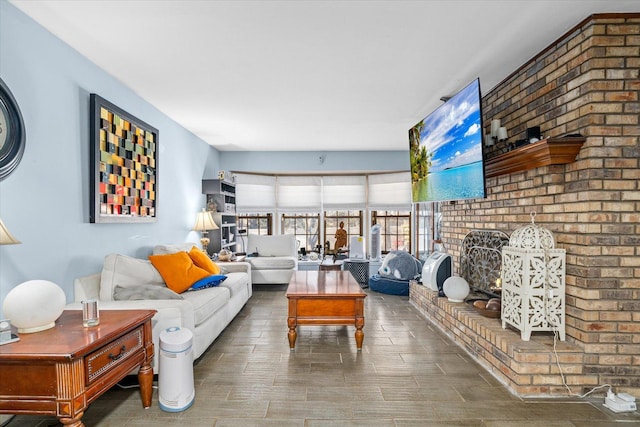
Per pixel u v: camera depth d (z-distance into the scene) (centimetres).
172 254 342
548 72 258
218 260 500
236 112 410
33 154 221
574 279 232
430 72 302
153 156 375
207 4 201
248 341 327
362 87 335
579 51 228
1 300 200
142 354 205
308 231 712
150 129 366
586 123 222
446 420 201
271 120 444
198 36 239
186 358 213
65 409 151
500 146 328
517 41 249
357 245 637
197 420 201
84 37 241
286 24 223
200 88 336
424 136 389
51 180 236
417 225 653
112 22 221
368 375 256
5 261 202
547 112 261
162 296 270
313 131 500
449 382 246
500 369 249
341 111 408
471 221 371
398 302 470
